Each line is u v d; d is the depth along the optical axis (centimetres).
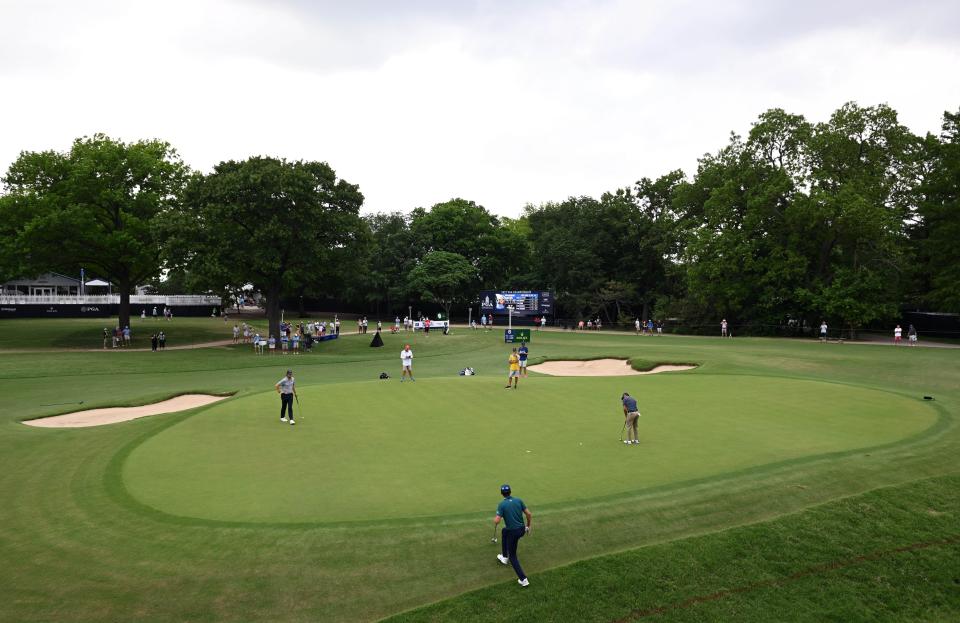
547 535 1150
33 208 4778
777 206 5897
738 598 1013
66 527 1200
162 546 1103
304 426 1964
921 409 2209
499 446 1720
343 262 5291
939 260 5378
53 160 5062
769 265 5794
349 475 1472
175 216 4516
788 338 5747
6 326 6344
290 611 939
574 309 7931
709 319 6638
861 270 5462
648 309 7988
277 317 4981
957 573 1120
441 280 7631
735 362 3672
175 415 2144
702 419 2055
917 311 6506
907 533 1226
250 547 1088
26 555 1097
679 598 1004
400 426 1962
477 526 1170
